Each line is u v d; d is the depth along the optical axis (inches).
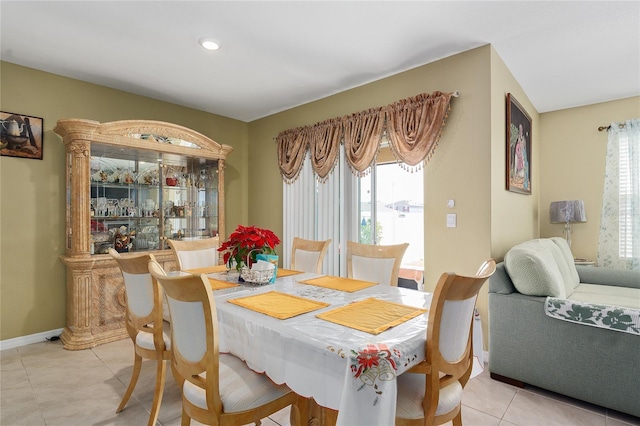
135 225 135.6
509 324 90.5
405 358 43.2
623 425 73.4
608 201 147.0
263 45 107.0
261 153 183.0
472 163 107.3
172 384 91.1
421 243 160.2
